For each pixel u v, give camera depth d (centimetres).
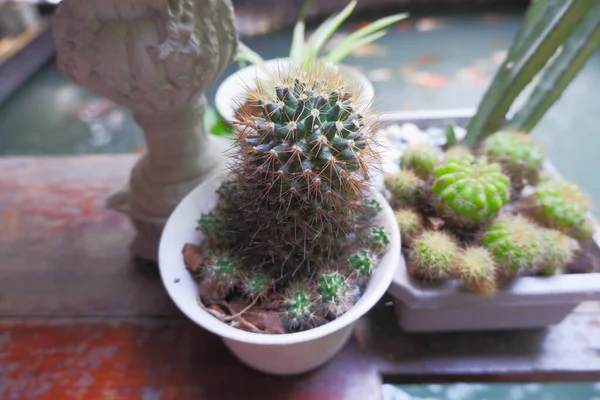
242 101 28
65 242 36
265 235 23
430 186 28
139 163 32
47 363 29
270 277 24
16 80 60
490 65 54
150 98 25
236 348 25
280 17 64
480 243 26
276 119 20
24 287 33
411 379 28
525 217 28
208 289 24
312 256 23
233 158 22
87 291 33
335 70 24
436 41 59
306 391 27
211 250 25
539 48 30
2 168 44
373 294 22
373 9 65
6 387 27
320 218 21
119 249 36
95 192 41
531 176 30
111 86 25
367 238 24
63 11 23
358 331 30
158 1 22
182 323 31
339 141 19
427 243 25
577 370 28
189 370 28
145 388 27
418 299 25
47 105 58
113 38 23
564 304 27
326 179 20
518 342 29
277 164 20
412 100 51
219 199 26
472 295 25
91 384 28
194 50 24
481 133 34
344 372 28
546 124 48
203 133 31
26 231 37
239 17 64
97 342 30
